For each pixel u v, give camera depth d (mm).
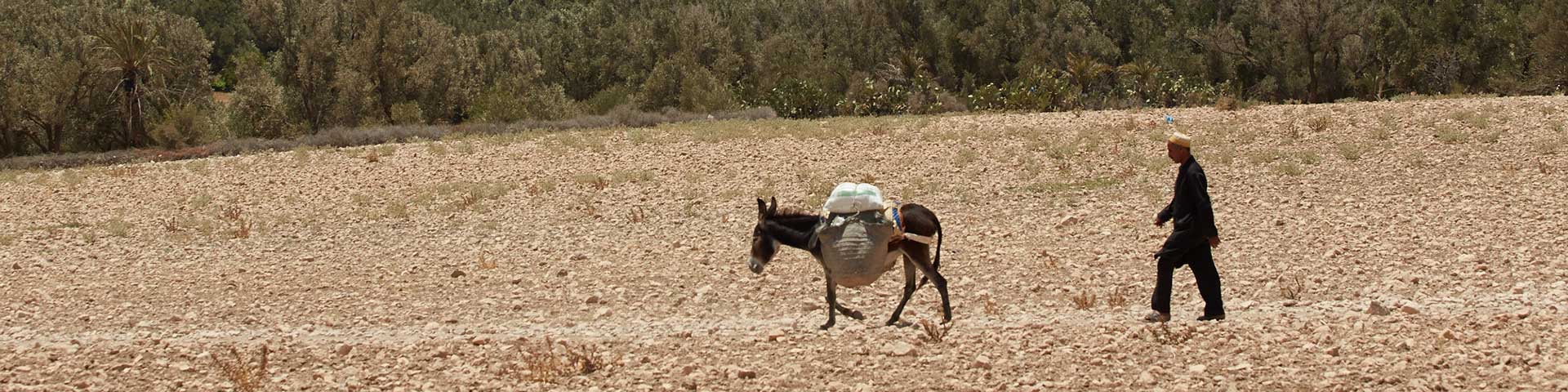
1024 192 19375
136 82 41156
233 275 15656
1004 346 9273
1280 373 7926
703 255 15258
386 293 14008
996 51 51281
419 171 25031
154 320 12969
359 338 11398
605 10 66125
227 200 22594
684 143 27469
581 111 49188
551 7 91750
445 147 28906
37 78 40875
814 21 62188
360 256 16812
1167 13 54312
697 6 58000
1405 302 10547
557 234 17906
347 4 48469
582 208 19969
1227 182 19312
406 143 31438
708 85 47812
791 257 14516
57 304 14117
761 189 20719
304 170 26078
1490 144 20844
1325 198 17484
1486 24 46594
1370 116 24844
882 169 22312
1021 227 16375
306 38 46938
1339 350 8453
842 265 9555
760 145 26312
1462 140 21281
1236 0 54000
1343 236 14375
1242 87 49750
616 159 25188
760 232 10281
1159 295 9875
